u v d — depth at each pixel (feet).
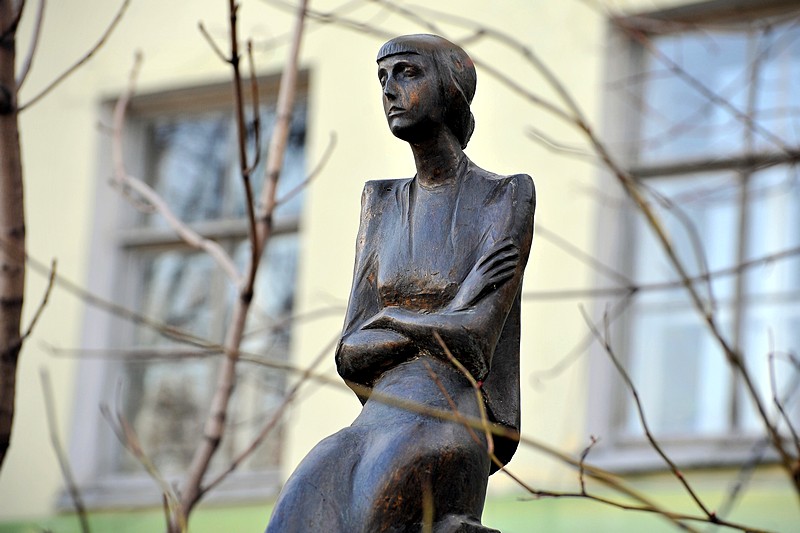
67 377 39.34
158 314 39.70
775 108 32.89
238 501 36.29
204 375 38.75
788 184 31.91
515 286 12.73
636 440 31.94
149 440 38.83
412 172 36.45
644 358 32.37
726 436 31.12
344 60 37.78
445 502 12.00
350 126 37.35
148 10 40.75
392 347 12.61
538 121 34.50
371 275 13.20
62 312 39.83
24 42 41.57
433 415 12.19
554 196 33.76
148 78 40.24
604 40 34.35
